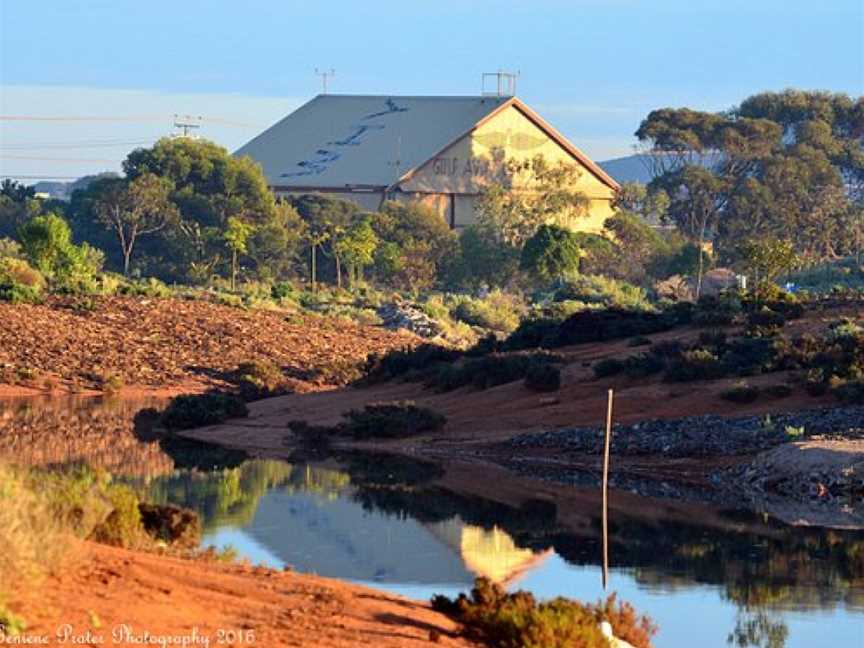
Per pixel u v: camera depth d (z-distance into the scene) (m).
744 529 113.38
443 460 157.88
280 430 181.00
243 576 55.06
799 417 158.62
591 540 106.81
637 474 147.12
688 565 97.81
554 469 150.75
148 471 141.00
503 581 90.31
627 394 175.38
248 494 125.25
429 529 109.31
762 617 82.00
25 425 182.38
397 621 51.34
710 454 152.12
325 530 106.44
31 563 44.69
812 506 127.19
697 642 75.94
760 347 181.12
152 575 50.28
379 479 140.62
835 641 76.38
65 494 55.81
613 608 59.66
